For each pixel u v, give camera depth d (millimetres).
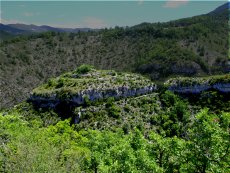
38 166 37469
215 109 115500
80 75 150250
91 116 113500
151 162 37250
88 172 48438
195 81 124250
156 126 109500
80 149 55438
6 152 41125
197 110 116500
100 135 58562
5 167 37938
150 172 36781
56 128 83188
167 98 121750
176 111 113562
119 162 36812
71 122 113938
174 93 125938
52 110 121062
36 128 71500
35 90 133125
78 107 116750
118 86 126125
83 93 119625
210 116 35438
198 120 34406
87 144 61656
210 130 33094
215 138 32938
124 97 125500
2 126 64625
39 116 120000
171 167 37500
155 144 42062
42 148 42938
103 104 119062
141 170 36531
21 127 65562
